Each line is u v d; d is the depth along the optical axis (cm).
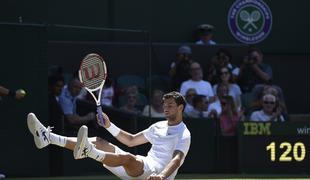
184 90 3412
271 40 4222
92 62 2005
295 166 3183
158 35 4003
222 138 3148
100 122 2025
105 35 3859
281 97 3531
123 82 3566
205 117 3195
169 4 4025
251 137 3158
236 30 4147
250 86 3688
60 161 2902
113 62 3684
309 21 4278
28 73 2812
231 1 4134
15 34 2794
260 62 3775
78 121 2920
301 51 4272
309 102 4291
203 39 3903
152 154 1980
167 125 1984
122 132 2033
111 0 3894
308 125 3192
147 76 3672
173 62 3688
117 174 1947
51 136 1880
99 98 2022
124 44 3712
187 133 1962
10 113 2783
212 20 4106
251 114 3344
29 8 3709
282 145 3175
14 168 2795
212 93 3444
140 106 3353
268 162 3166
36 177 2823
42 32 2842
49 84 3028
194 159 3103
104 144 1933
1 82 2769
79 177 2844
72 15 3806
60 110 2888
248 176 3025
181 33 4050
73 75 3247
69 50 3622
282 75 4256
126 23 3928
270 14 4216
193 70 3425
